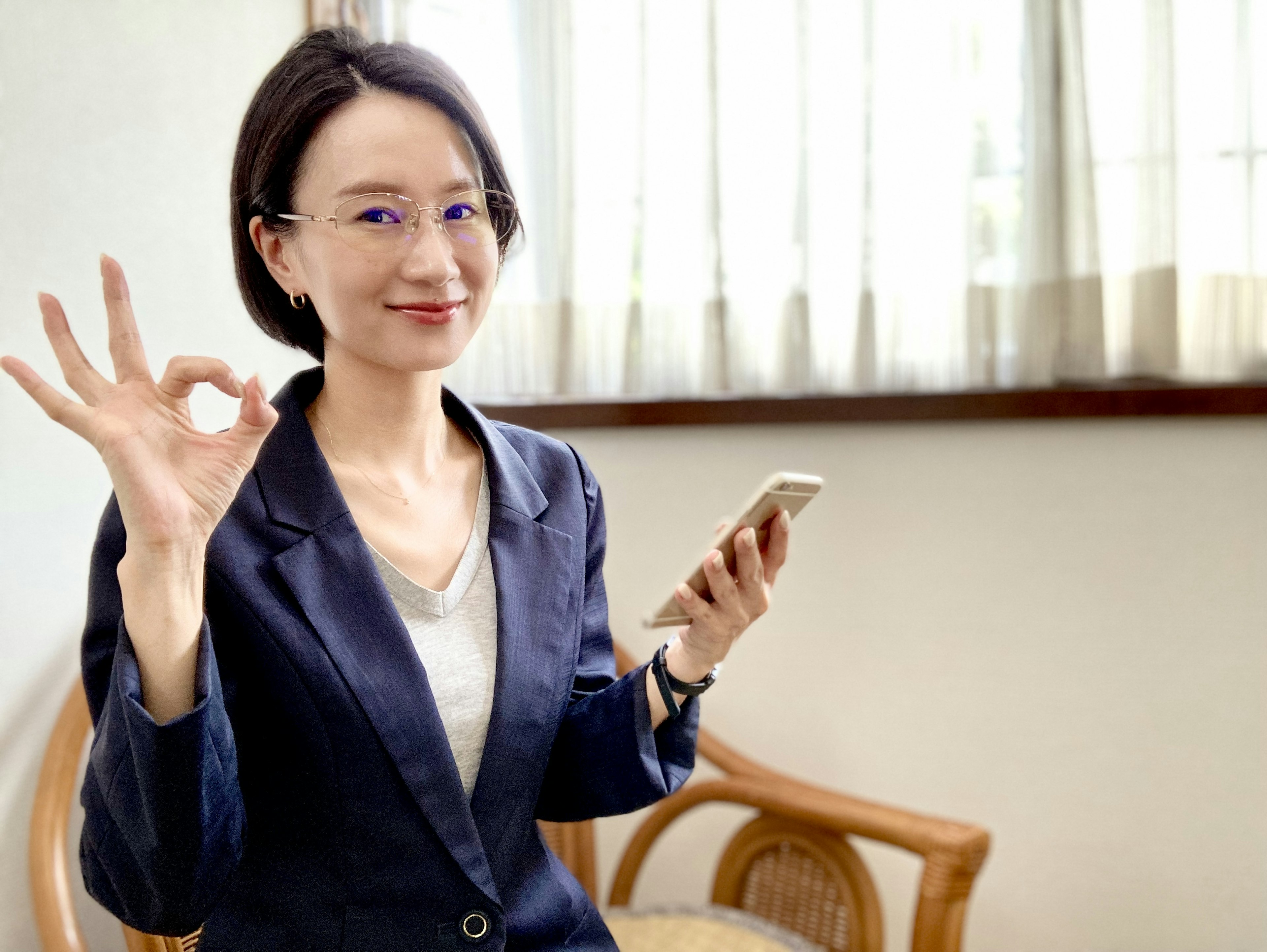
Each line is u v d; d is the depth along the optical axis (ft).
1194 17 6.67
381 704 3.13
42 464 4.55
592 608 4.01
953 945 4.96
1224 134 6.68
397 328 3.22
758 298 7.17
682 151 7.19
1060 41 6.72
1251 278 6.68
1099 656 6.83
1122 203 6.85
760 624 7.20
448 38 7.10
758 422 6.94
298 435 3.37
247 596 3.08
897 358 7.07
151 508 2.50
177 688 2.60
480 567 3.55
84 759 4.76
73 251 4.69
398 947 3.21
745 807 6.45
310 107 3.21
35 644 4.53
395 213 3.17
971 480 6.90
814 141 7.04
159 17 5.17
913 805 7.11
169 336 5.22
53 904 4.19
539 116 7.18
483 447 3.77
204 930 3.23
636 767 3.64
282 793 3.17
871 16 6.88
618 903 6.20
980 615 6.95
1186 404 6.48
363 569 3.24
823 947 5.62
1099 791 6.88
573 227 7.20
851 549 7.07
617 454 7.20
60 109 4.64
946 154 6.92
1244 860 6.71
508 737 3.34
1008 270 6.93
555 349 7.29
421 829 3.19
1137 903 6.87
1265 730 6.63
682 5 7.11
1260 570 6.59
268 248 3.42
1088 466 6.76
